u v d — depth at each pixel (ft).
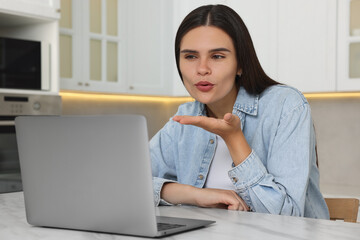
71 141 2.46
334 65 8.52
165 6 10.54
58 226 2.63
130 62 9.86
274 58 9.18
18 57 7.39
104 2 9.31
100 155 2.38
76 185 2.50
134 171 2.29
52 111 7.71
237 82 3.92
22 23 8.02
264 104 3.76
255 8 9.39
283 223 2.70
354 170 9.60
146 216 2.29
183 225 2.54
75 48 8.78
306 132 3.46
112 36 9.48
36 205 2.68
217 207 3.43
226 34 3.47
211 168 3.98
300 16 8.86
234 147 3.18
